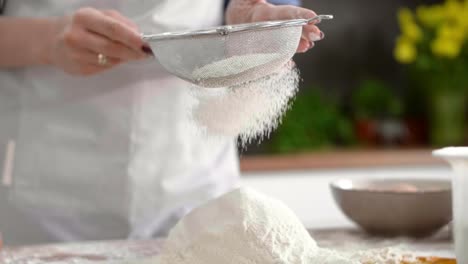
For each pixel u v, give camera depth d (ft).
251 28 2.62
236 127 2.95
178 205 3.98
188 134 3.96
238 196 2.78
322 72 7.94
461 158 2.42
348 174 6.46
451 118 7.28
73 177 3.89
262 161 6.31
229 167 4.18
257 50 2.69
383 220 3.22
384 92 7.76
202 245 2.69
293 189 6.34
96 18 3.23
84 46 3.31
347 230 3.50
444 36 7.03
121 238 3.94
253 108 2.91
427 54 7.23
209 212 2.78
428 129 7.65
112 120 3.88
